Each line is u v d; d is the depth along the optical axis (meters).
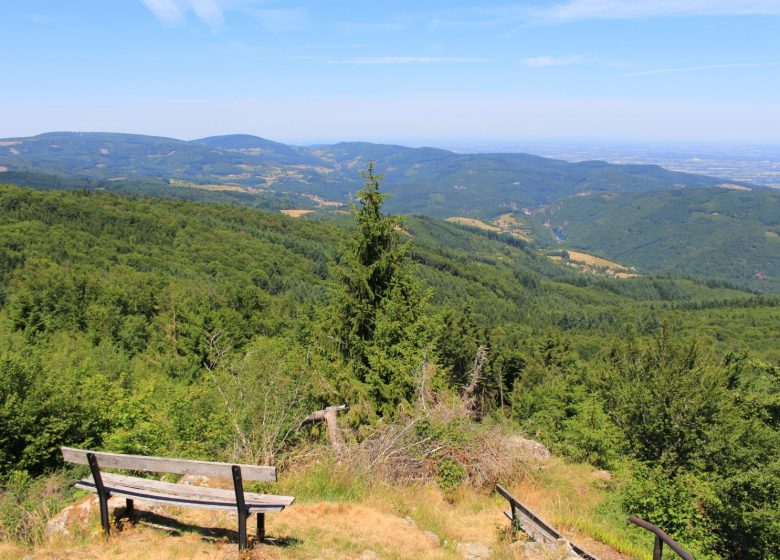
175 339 30.23
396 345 10.82
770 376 15.52
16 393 10.91
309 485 6.27
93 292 40.25
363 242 12.06
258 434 7.30
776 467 9.56
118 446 8.12
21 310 35.19
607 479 11.23
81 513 4.65
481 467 8.18
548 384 23.05
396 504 6.28
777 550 8.88
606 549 6.54
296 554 4.36
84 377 13.80
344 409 9.68
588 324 91.12
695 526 8.73
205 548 4.21
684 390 11.77
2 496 6.85
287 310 47.84
